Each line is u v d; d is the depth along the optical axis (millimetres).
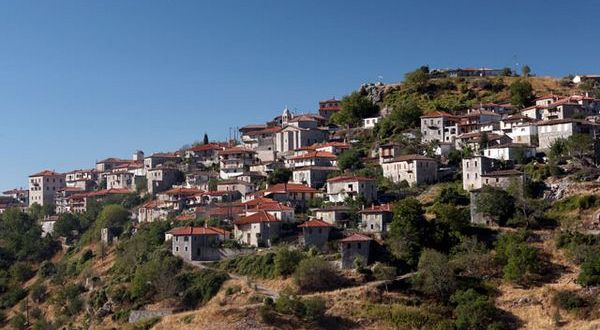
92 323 181375
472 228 180375
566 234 168375
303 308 151250
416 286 160125
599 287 146750
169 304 176000
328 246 181250
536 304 149250
